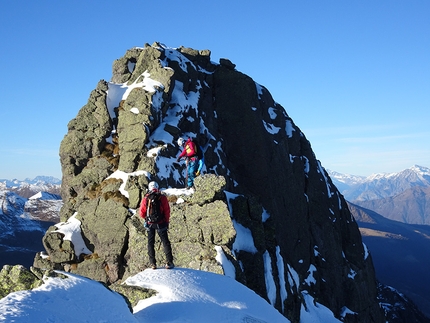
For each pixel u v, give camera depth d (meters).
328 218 37.50
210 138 30.28
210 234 18.69
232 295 11.84
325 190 38.94
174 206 19.72
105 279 22.59
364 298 37.50
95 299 8.02
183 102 29.16
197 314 10.03
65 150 26.92
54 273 8.80
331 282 34.66
